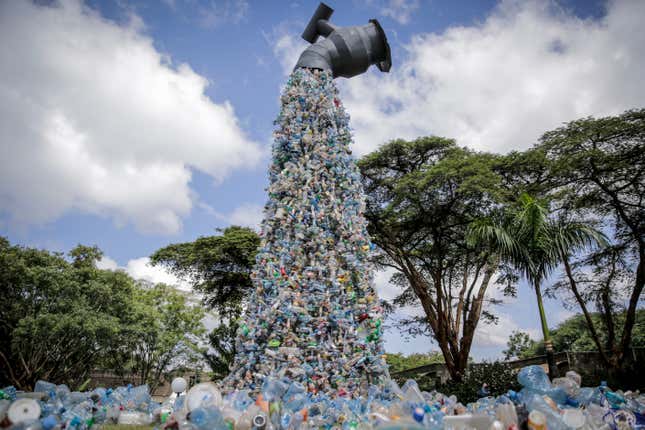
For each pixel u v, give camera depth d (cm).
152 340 2344
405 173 1773
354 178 668
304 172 634
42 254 1916
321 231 599
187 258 2262
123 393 563
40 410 389
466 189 1469
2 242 1886
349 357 527
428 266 1802
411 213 1628
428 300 1702
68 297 1886
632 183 1477
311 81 723
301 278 567
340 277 573
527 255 1003
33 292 1848
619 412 416
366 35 798
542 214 1009
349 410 419
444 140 1709
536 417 354
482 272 1753
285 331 527
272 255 584
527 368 475
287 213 611
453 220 1673
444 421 386
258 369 521
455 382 1355
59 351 1931
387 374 541
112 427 473
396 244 1742
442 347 1599
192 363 2605
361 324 561
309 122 692
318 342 532
